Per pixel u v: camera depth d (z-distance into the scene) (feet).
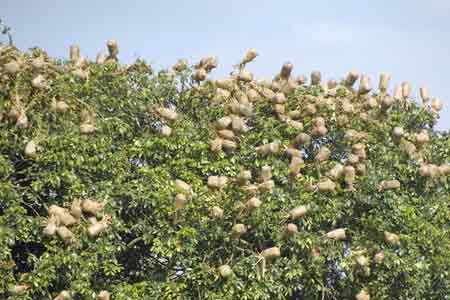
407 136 106.01
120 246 93.20
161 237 93.81
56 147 92.07
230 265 93.66
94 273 93.35
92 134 94.84
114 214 93.04
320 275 96.37
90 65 102.53
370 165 101.14
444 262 101.50
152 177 95.09
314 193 97.66
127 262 99.35
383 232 99.45
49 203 93.40
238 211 93.97
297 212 94.94
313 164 100.01
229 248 94.68
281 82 104.88
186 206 93.86
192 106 105.09
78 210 89.51
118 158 95.61
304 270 96.02
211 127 101.04
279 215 95.50
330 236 96.32
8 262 87.86
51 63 99.04
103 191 93.66
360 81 105.60
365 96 106.01
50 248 89.20
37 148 91.81
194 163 97.60
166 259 97.14
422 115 108.37
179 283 93.86
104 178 95.25
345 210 99.55
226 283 92.38
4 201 89.04
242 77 104.78
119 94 101.60
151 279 95.76
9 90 93.15
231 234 93.56
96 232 90.27
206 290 93.04
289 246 95.50
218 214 93.56
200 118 103.91
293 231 93.97
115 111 100.63
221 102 103.81
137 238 95.14
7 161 89.56
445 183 105.91
